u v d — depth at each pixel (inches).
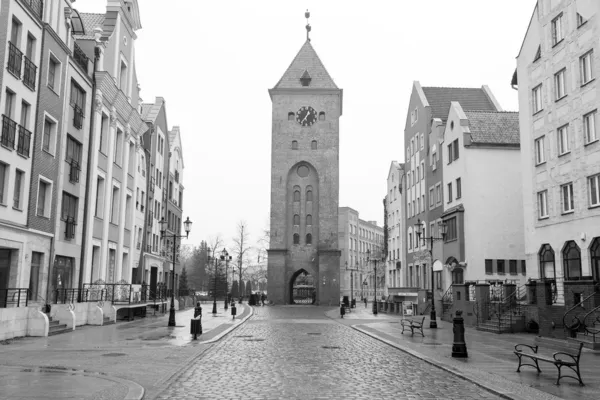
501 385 466.3
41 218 1064.8
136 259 1742.1
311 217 2849.4
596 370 560.1
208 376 521.7
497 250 1552.7
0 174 927.7
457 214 1590.8
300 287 3599.9
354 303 2657.5
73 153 1235.9
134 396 407.8
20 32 980.6
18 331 849.5
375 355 706.2
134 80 1681.8
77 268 1246.3
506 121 1641.2
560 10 1164.5
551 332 933.8
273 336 977.5
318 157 2854.3
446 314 1441.9
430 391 453.1
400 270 2369.6
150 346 763.4
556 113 1173.1
